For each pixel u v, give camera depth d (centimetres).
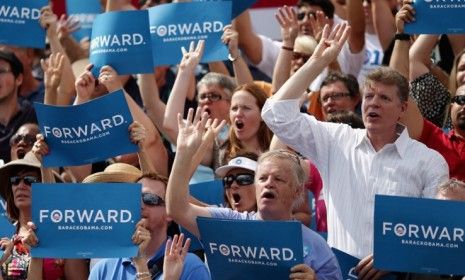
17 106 3142
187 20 2861
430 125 2606
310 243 2261
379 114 2361
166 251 2261
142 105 3275
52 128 2459
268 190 2264
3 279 2506
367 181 2366
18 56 3353
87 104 2447
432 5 2583
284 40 2936
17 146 2867
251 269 2216
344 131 2414
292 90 2412
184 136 2345
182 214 2341
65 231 2303
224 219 2211
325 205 2586
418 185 2366
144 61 2806
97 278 2375
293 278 2175
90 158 2467
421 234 2177
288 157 2288
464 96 2592
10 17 2945
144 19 2802
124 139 2462
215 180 2645
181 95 2778
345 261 2312
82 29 3681
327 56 2405
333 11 3288
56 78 2856
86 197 2302
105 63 2812
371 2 3334
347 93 2877
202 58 2856
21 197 2636
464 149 2592
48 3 2972
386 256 2186
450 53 3147
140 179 2380
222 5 2848
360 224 2356
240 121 2778
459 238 2164
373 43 3353
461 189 2261
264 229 2189
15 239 2409
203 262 2373
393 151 2378
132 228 2289
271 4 3775
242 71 2877
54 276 2541
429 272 2175
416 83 2806
